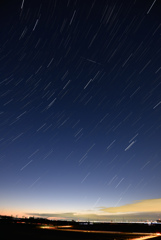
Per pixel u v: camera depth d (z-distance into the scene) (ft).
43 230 145.69
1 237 85.51
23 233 109.91
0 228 143.84
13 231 122.31
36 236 96.58
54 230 152.35
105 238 98.48
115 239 94.63
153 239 96.63
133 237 107.14
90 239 91.25
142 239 96.07
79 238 94.58
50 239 86.07
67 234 116.67
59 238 91.61
